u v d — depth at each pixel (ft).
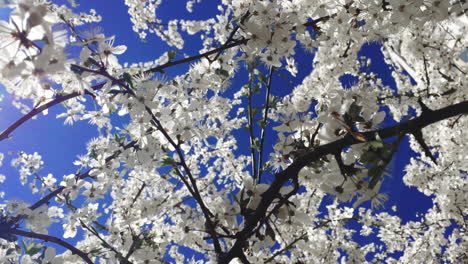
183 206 11.78
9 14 4.31
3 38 4.38
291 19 7.91
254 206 5.81
